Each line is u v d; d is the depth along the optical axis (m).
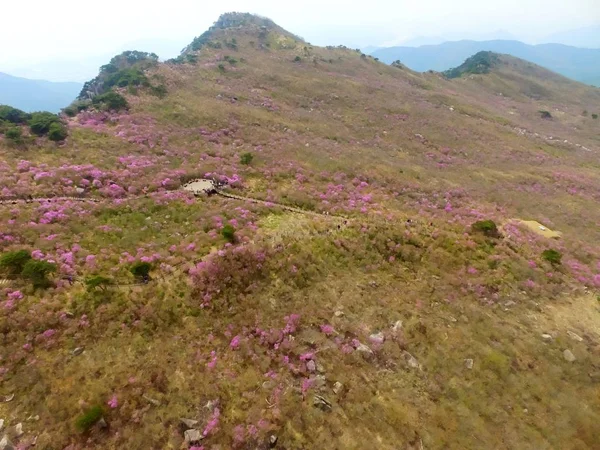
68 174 36.25
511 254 31.00
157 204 33.75
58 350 18.64
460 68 177.38
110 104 59.62
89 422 15.30
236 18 155.62
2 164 36.41
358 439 16.05
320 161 50.41
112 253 26.05
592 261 33.97
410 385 18.98
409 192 45.62
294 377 18.78
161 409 16.50
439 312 24.14
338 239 29.97
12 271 22.27
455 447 16.17
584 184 60.47
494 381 19.44
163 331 20.56
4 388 16.64
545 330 23.88
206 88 78.94
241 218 32.38
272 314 22.38
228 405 17.03
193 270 24.28
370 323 22.62
